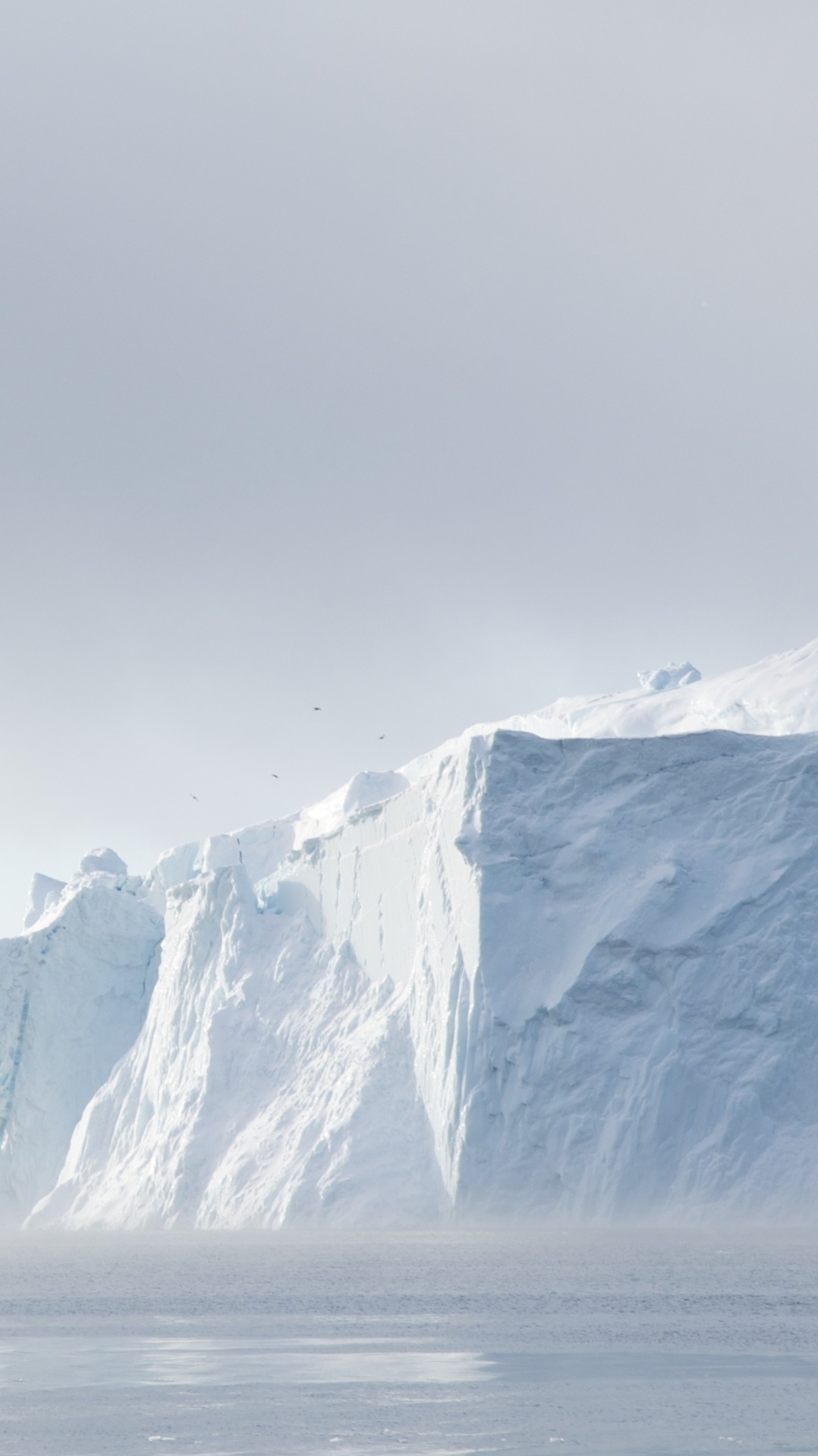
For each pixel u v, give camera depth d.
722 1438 177.12
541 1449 171.75
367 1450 172.38
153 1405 199.50
